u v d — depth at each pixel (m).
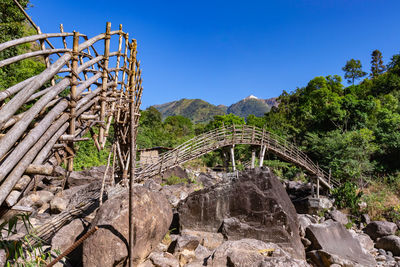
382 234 12.82
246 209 9.33
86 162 19.98
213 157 31.28
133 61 4.80
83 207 7.17
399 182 19.91
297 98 48.75
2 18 13.08
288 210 9.43
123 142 7.47
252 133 17.47
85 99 4.10
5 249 3.68
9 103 2.60
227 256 6.81
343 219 15.34
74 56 3.66
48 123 3.13
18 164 2.69
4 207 2.83
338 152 23.73
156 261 6.09
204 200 9.66
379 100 34.91
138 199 5.62
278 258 6.40
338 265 7.68
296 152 20.09
